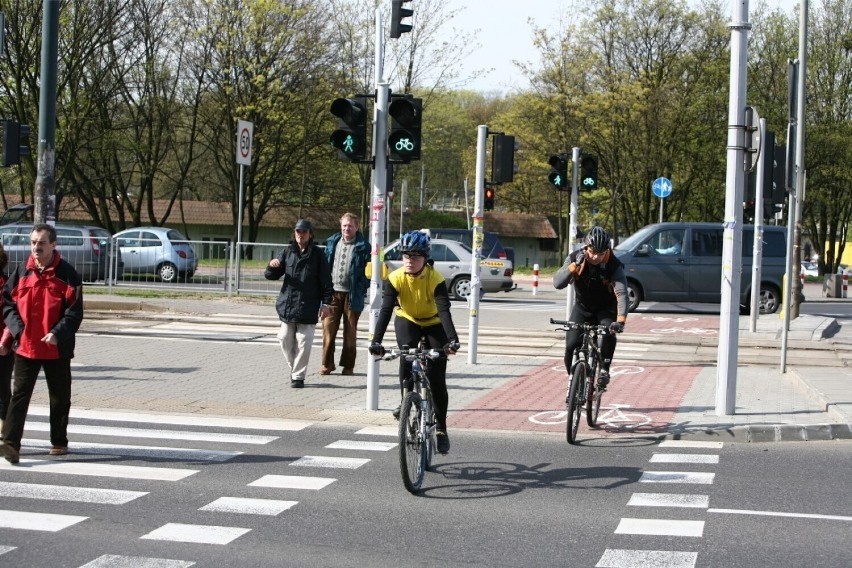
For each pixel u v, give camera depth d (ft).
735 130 35.14
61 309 27.76
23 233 81.97
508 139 53.88
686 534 21.35
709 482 26.53
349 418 36.22
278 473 27.14
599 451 30.89
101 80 145.38
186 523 21.91
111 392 40.47
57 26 49.21
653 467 28.53
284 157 172.35
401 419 24.34
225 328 64.80
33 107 139.85
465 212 257.96
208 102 165.37
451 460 29.32
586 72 163.94
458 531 21.56
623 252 84.17
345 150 36.37
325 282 42.83
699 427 33.99
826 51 169.89
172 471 27.09
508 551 20.07
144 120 161.99
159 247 84.53
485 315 78.79
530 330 66.69
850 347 60.03
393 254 90.79
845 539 20.99
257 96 158.10
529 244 292.81
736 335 36.32
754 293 67.92
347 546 20.33
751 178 53.52
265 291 84.02
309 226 42.75
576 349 33.24
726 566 19.10
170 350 53.67
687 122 167.02
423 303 26.55
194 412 36.94
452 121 253.03
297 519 22.41
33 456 28.68
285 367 48.67
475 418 36.42
